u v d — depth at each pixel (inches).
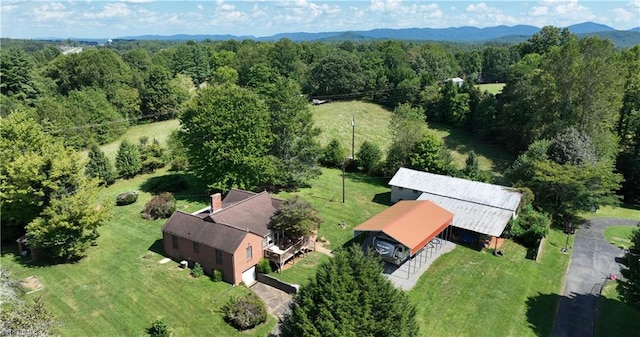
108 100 3831.2
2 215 1544.0
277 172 2160.4
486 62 5812.0
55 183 1480.1
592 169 1955.0
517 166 2234.3
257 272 1435.8
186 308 1241.4
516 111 3137.3
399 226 1513.3
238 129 1975.9
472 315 1251.8
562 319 1253.7
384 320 802.8
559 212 2023.9
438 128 3821.4
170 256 1539.1
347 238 1736.0
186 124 2081.7
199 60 5679.1
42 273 1417.3
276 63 5118.1
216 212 1497.3
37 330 823.1
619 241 1807.3
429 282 1412.4
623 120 2925.7
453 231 1787.6
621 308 1310.3
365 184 2474.2
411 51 5324.8
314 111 4040.4
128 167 2379.4
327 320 788.0
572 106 2623.0
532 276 1485.0
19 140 1739.7
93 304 1249.4
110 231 1737.2
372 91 4404.5
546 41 4830.2
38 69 4640.8
